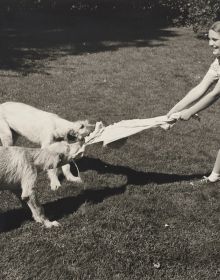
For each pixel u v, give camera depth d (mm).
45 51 11016
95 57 10719
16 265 3311
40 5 15859
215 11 13398
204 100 4250
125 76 9297
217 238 3836
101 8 16500
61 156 3723
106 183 4629
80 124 4316
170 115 4270
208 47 12758
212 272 3443
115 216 3975
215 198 4461
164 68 10250
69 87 8148
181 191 4539
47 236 3645
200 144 5969
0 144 5004
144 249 3592
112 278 3275
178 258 3555
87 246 3561
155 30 14812
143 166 5121
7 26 14070
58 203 4160
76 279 3230
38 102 7102
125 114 6965
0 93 7355
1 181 3543
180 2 15250
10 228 3727
